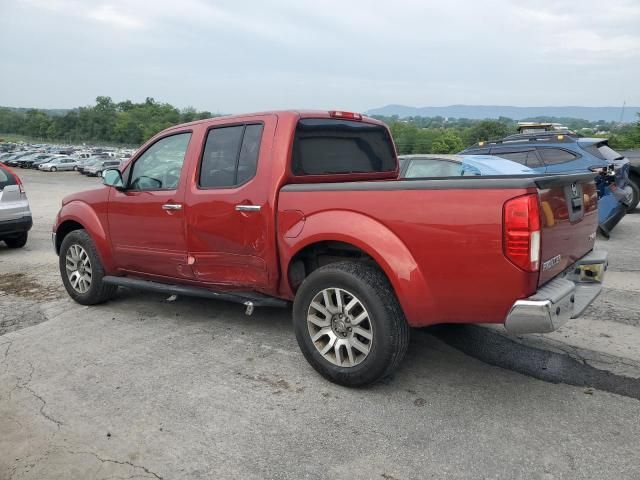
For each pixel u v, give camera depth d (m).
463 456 2.75
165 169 4.72
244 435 2.99
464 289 3.03
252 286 4.14
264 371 3.82
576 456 2.73
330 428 3.04
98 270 5.32
